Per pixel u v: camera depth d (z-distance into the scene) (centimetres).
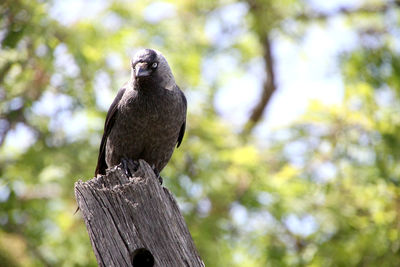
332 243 1303
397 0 1784
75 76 1365
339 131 1390
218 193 1353
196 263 589
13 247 1350
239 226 1411
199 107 1509
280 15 1767
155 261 579
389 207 1278
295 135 1434
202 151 1380
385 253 1255
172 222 596
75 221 1357
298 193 1385
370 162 1341
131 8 1569
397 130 1364
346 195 1342
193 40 1664
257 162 1415
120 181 612
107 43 1432
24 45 1323
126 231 585
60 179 1295
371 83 1473
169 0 1712
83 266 1302
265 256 1365
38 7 1323
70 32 1358
